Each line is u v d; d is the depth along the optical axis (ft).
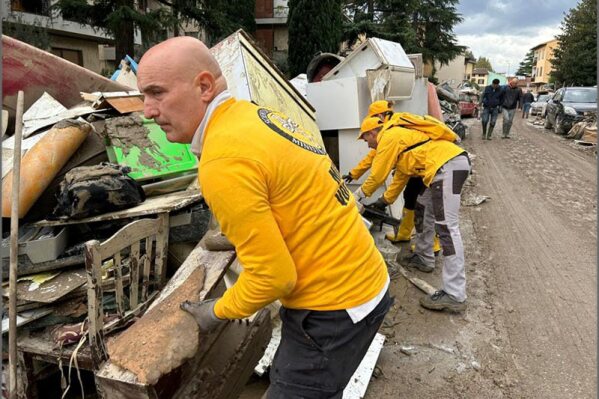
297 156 4.82
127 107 11.60
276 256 4.50
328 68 20.97
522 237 17.49
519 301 12.54
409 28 72.84
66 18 42.75
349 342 5.23
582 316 11.73
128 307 7.95
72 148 9.52
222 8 48.67
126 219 8.96
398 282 13.64
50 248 8.05
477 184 26.16
